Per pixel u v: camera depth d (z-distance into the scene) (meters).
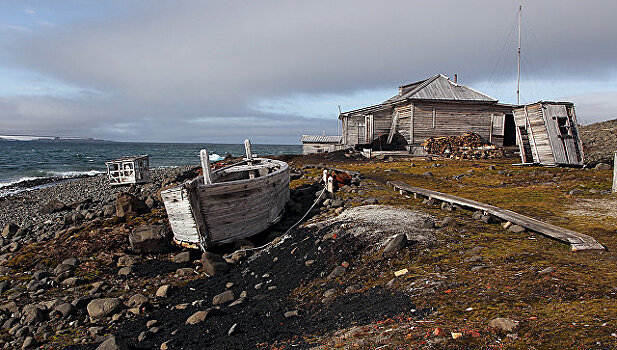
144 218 12.02
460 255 5.63
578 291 3.85
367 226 7.50
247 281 6.91
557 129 14.73
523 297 3.92
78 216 14.06
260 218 9.61
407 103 24.91
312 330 4.39
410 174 15.43
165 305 6.41
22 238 12.12
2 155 72.12
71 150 104.25
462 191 11.09
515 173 13.80
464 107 25.19
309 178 17.42
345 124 30.58
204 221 8.38
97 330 5.49
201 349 4.51
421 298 4.40
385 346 3.43
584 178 11.26
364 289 5.21
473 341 3.21
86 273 8.00
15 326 5.86
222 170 12.23
